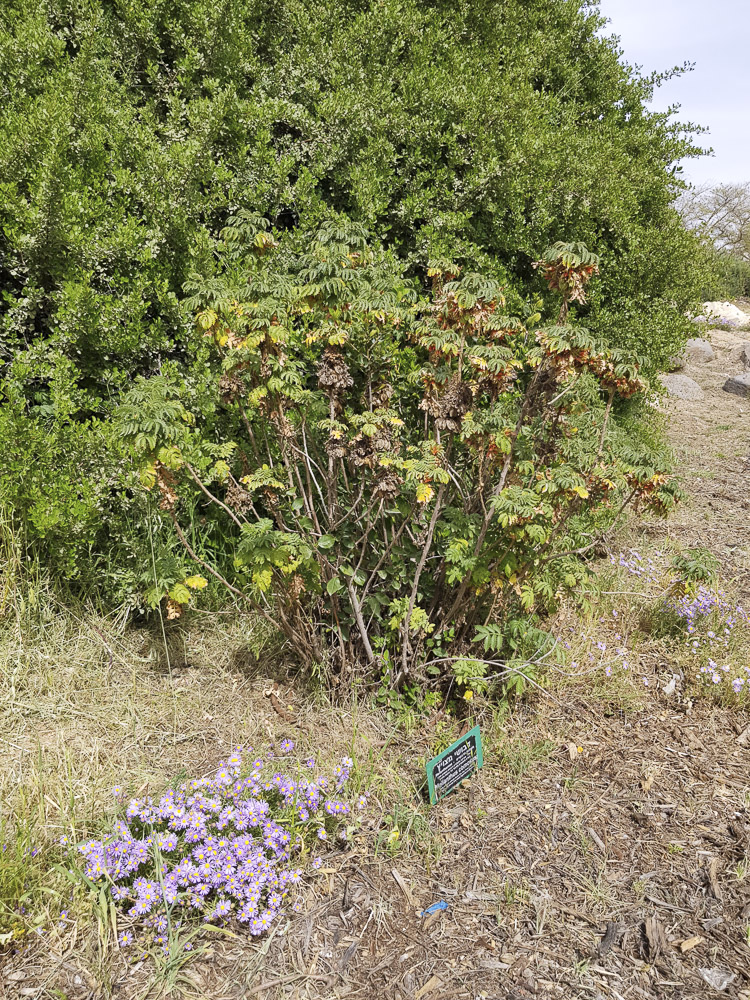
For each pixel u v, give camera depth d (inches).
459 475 120.0
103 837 81.0
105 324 124.5
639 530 181.9
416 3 217.3
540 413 117.0
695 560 130.0
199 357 129.6
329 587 102.7
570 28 264.2
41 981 70.9
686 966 76.2
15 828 83.5
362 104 171.3
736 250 869.2
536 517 106.0
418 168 181.2
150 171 138.1
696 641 131.4
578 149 206.4
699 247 252.7
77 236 125.0
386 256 155.6
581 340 97.4
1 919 73.9
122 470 119.3
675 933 80.0
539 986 73.4
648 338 215.6
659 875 87.7
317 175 164.6
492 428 101.9
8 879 75.7
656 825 95.3
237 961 74.7
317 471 124.3
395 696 110.5
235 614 127.4
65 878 78.9
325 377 101.9
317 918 79.8
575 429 123.0
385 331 117.1
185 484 121.0
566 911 82.2
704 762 108.3
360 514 113.0
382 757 103.3
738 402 323.6
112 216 133.8
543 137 197.2
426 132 179.2
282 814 87.6
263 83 173.2
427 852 88.7
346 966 74.7
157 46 161.9
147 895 75.6
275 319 98.3
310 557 101.3
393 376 128.0
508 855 89.3
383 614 116.3
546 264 106.7
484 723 111.4
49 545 117.2
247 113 158.1
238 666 119.7
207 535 128.3
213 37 164.4
